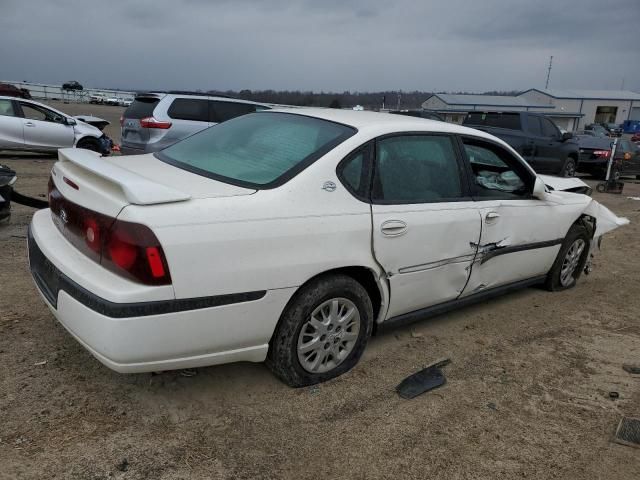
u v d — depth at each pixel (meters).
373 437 2.83
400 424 2.96
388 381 3.39
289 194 2.94
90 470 2.42
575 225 5.19
